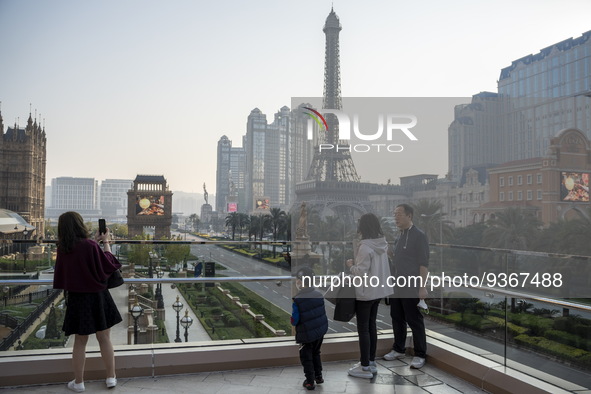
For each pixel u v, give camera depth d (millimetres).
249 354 5477
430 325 5953
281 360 5602
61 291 4973
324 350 5832
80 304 4652
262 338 5617
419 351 5680
